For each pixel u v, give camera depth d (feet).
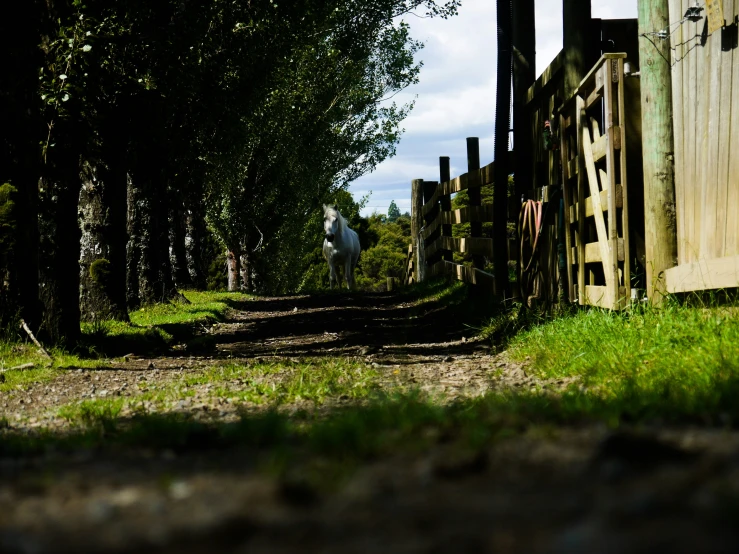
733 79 20.74
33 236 34.35
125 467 10.02
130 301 57.57
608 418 10.98
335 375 24.45
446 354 31.42
